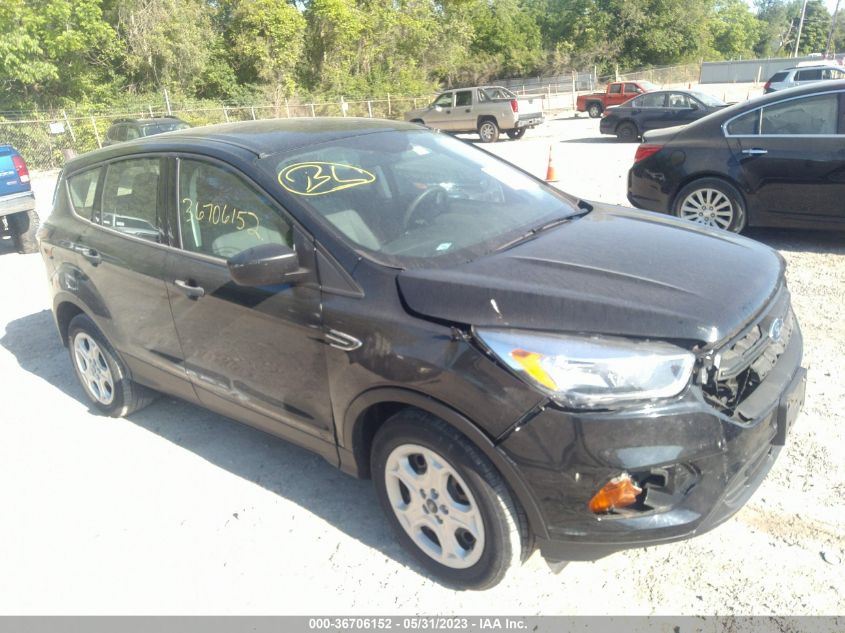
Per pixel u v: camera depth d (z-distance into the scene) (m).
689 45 61.16
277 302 3.09
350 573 3.04
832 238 6.98
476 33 63.91
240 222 3.33
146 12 31.75
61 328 4.77
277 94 36.56
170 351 3.83
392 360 2.68
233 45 37.16
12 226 9.38
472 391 2.48
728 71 50.69
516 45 63.81
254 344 3.27
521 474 2.46
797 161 6.30
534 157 16.73
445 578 2.89
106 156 4.28
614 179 11.65
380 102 36.94
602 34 61.84
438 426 2.65
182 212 3.63
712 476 2.46
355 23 40.53
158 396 4.65
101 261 4.08
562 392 2.37
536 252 2.99
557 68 62.34
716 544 3.00
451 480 2.73
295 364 3.11
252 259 2.86
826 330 4.90
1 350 6.00
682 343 2.42
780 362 2.90
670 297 2.58
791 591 2.71
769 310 2.80
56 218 4.64
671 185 7.07
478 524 2.66
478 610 2.76
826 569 2.80
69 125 25.03
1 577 3.22
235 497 3.65
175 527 3.45
